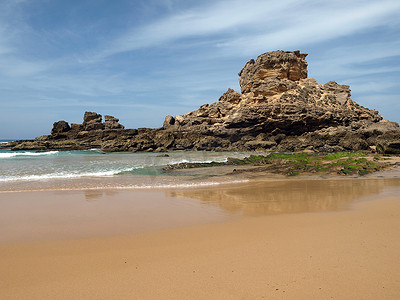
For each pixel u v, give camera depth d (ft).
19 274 16.46
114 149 204.74
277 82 228.43
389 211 29.58
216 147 214.69
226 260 17.84
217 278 15.47
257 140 208.95
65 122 263.49
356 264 16.80
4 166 91.40
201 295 13.78
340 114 219.82
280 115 207.82
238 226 25.32
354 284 14.52
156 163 105.09
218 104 254.27
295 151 188.85
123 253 19.47
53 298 13.75
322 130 206.49
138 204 35.68
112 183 55.57
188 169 84.53
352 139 185.37
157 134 228.63
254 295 13.69
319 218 27.35
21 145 225.15
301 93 228.43
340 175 64.49
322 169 70.08
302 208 32.04
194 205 34.81
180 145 215.72
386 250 18.83
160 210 32.30
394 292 13.71
